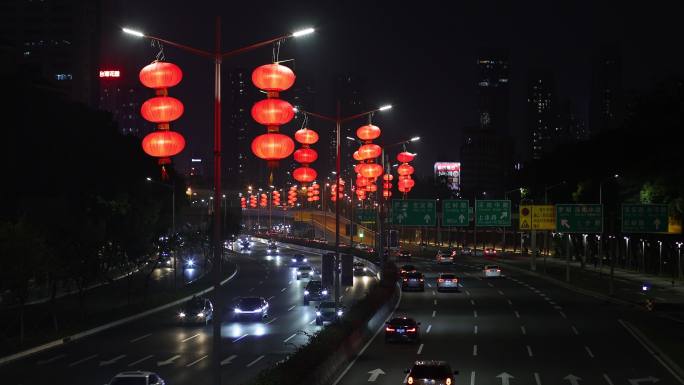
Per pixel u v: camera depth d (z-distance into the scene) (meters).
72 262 77.38
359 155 81.31
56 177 112.75
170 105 30.41
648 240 140.88
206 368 48.50
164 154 30.78
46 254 71.44
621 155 140.38
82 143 121.88
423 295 101.62
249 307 75.50
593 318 76.69
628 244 153.12
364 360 51.69
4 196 106.31
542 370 47.75
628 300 92.81
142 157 138.25
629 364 50.22
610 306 88.69
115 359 53.47
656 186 119.00
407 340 59.22
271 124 34.09
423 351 55.75
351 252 123.12
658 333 65.50
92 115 131.38
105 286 122.12
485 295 101.56
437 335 64.38
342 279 87.56
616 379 44.91
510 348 57.12
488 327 69.50
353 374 46.28
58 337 62.03
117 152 127.00
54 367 50.59
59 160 115.69
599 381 44.31
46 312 85.12
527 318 76.56
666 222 106.62
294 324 73.00
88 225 84.00
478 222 119.12
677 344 58.53
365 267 158.25
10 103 118.69
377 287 90.50
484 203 119.31
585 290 107.81
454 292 105.56
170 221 137.75
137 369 48.78
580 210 109.94
